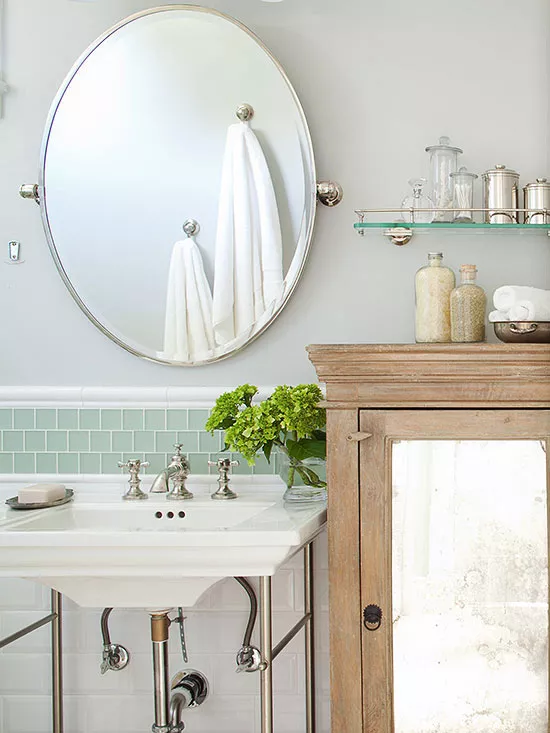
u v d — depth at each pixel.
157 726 1.92
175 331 2.19
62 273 2.20
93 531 1.66
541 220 2.03
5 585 2.26
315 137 2.19
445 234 2.17
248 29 2.16
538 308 1.84
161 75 2.19
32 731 2.24
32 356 2.25
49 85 2.23
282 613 2.21
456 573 1.70
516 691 1.69
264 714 1.75
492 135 2.16
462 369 1.68
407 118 2.17
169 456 2.22
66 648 2.25
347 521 1.71
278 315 2.18
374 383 1.70
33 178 2.24
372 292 2.18
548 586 1.68
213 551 1.64
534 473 1.69
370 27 2.18
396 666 1.71
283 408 1.88
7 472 2.25
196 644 2.22
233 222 2.18
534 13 2.15
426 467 1.71
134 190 2.20
